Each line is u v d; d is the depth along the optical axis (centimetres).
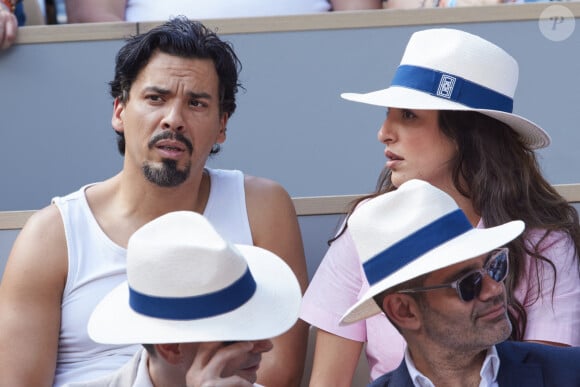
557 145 1184
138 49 1029
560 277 949
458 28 1184
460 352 767
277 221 1080
